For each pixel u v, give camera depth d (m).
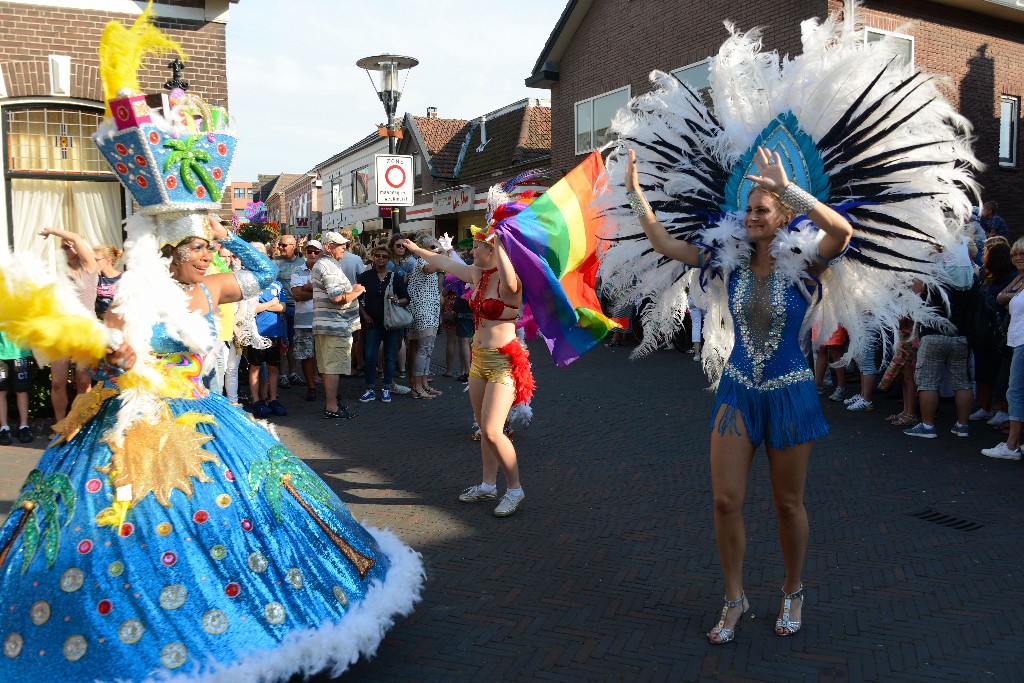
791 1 12.11
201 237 3.25
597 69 16.73
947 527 4.80
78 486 2.79
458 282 10.41
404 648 3.41
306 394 9.48
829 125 3.29
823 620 3.62
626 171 3.62
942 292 3.36
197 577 2.69
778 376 3.22
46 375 8.01
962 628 3.52
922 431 6.99
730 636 3.42
